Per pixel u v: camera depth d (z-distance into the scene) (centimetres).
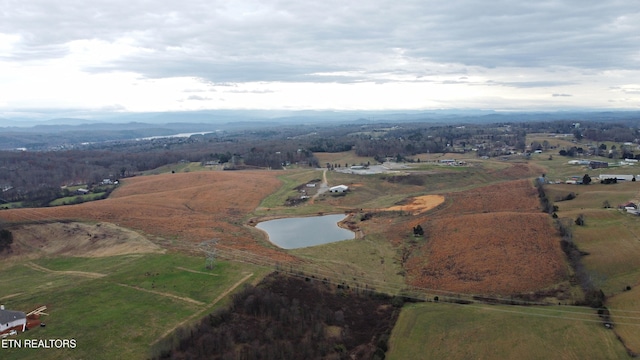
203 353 5153
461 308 6506
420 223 10562
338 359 5403
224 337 5419
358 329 6097
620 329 5612
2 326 5250
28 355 4841
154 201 13288
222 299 6231
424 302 6850
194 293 6425
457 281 7544
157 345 5125
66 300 6188
